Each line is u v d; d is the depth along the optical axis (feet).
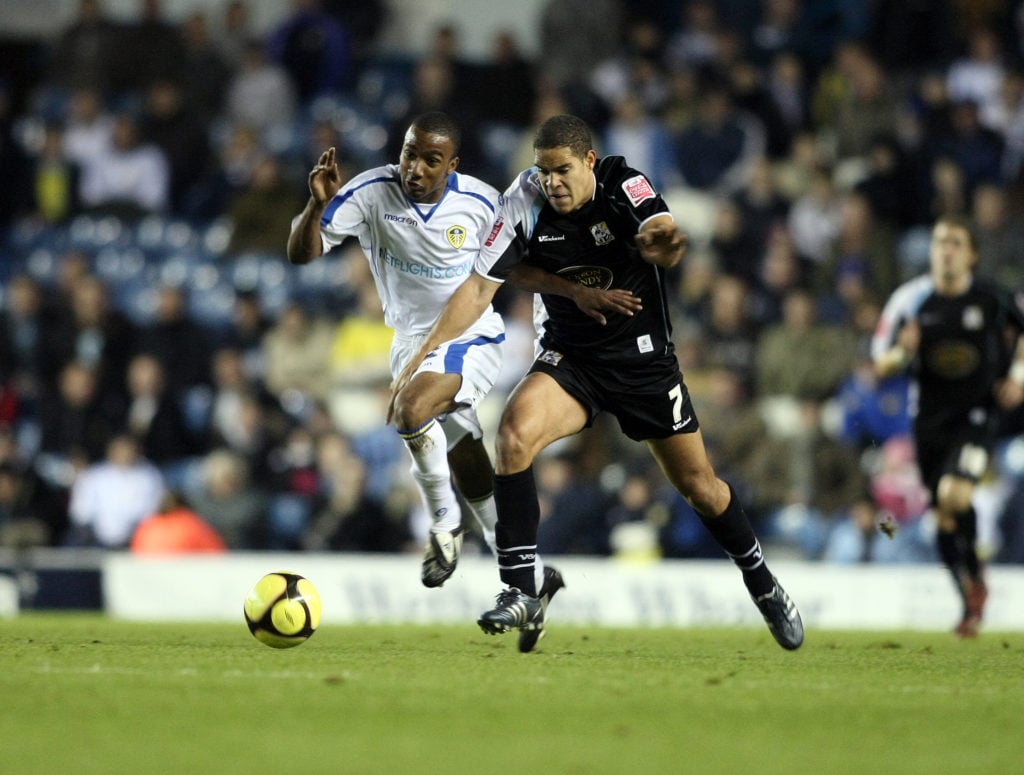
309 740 45.09
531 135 219.00
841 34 250.57
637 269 76.84
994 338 116.16
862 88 227.40
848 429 179.42
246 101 235.20
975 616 115.14
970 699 58.85
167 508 165.89
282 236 212.23
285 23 243.19
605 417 178.29
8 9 264.93
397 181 82.89
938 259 116.26
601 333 76.43
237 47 246.47
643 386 76.84
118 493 175.73
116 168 222.28
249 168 222.28
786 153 227.20
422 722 49.24
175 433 184.65
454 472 87.04
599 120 228.43
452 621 147.54
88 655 72.84
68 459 184.65
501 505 75.05
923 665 77.05
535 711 52.39
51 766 39.68
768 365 184.14
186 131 224.74
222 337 198.70
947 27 244.01
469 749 43.83
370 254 85.40
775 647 91.66
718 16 248.93
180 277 213.05
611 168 76.28
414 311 85.46
